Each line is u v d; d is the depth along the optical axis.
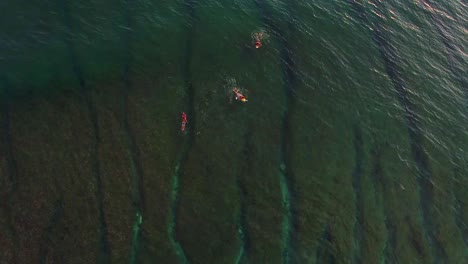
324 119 28.66
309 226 23.55
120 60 28.53
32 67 26.88
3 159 22.27
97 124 24.73
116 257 20.44
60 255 19.94
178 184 23.47
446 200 26.47
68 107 25.17
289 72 30.81
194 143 25.36
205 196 23.38
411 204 25.77
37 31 28.89
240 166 25.06
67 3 30.97
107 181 22.61
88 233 20.77
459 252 24.50
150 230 21.55
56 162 22.72
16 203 20.95
